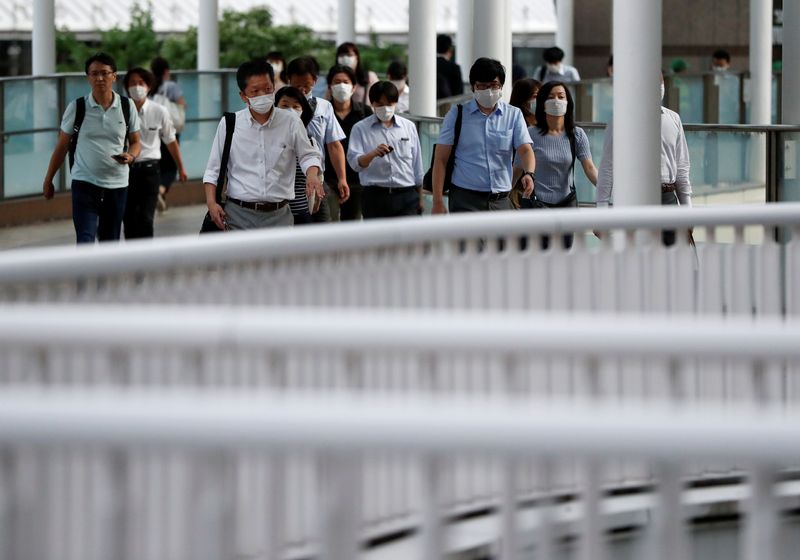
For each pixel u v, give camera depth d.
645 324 6.28
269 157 18.22
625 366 12.52
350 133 25.23
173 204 39.69
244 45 74.62
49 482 7.27
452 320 6.31
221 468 6.05
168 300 10.16
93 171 23.62
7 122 33.88
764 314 13.56
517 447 5.07
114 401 5.17
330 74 25.80
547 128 21.53
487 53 34.53
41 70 44.75
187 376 6.98
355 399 5.33
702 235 22.38
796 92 30.67
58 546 8.23
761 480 5.95
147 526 8.59
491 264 12.45
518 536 6.69
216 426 5.11
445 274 12.20
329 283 11.37
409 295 11.98
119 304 9.82
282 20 92.81
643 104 17.33
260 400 5.21
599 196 19.61
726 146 24.92
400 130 23.62
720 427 5.02
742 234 13.41
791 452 5.00
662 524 5.98
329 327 6.32
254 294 10.76
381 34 94.19
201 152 40.53
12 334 6.43
